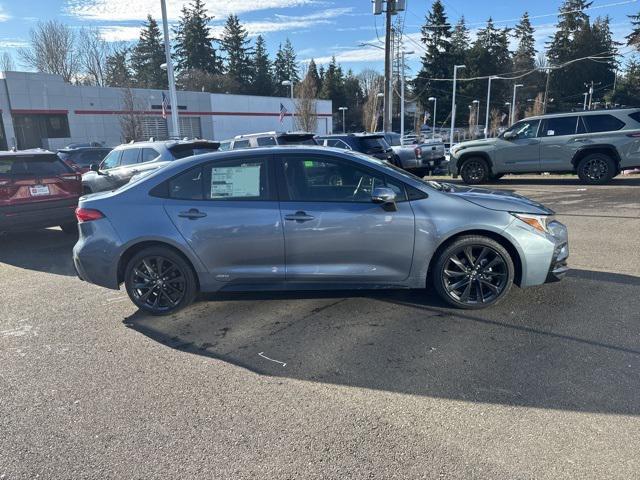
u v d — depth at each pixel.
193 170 4.65
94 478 2.56
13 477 2.58
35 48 60.47
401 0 20.86
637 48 50.78
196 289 4.75
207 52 78.38
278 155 4.58
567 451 2.63
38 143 36.28
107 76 66.19
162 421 3.04
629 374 3.35
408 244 4.41
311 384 3.42
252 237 4.48
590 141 12.09
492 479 2.45
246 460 2.66
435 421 2.94
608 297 4.76
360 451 2.70
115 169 11.18
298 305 4.87
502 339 3.96
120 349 4.08
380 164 4.56
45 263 7.21
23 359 3.95
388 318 4.47
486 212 4.37
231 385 3.45
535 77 81.88
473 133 60.75
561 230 4.55
